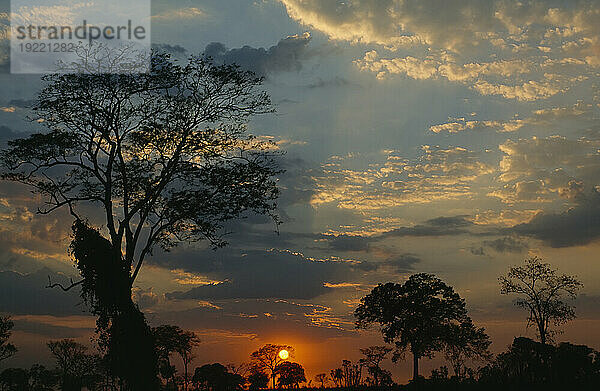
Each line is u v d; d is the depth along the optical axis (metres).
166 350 66.25
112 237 39.16
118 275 38.88
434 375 69.69
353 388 82.38
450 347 81.81
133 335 38.94
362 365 90.31
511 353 67.44
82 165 39.88
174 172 40.22
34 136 38.50
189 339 68.62
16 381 78.25
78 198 39.84
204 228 40.78
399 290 84.19
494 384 61.22
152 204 39.84
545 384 59.72
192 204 39.91
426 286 83.31
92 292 38.97
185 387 69.56
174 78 40.25
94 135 39.88
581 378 61.03
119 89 39.38
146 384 39.03
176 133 40.34
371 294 85.50
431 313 82.19
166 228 41.50
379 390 77.88
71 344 78.44
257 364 88.88
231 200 40.69
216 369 70.75
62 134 38.56
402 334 83.81
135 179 39.16
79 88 38.84
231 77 40.81
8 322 80.00
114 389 40.78
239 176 40.34
